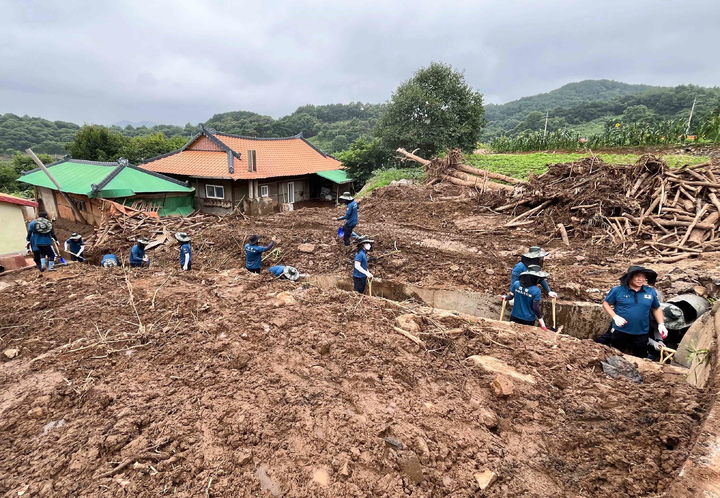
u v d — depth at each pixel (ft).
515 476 8.21
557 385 11.64
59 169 69.56
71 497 7.45
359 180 86.02
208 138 76.64
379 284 26.71
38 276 21.99
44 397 10.37
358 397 10.53
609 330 18.51
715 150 51.96
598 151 64.23
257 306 16.06
